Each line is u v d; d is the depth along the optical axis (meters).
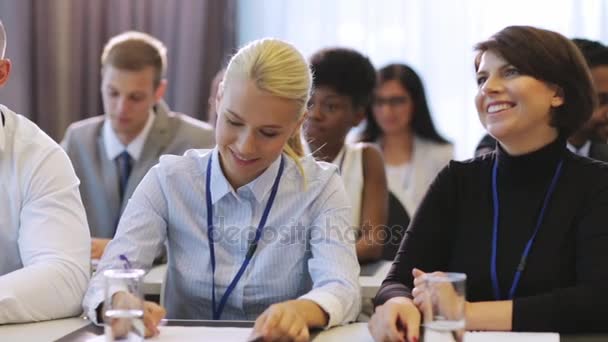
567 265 3.41
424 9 8.63
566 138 3.55
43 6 8.40
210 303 3.56
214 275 3.52
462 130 8.65
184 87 8.66
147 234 3.52
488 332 3.16
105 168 6.14
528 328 3.20
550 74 3.41
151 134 6.11
